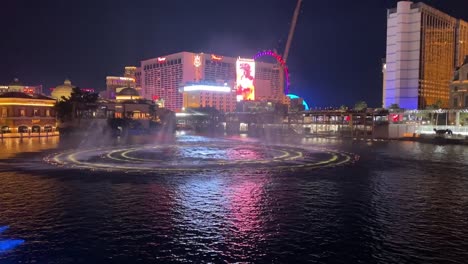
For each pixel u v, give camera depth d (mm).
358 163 44344
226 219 20656
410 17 172875
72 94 112312
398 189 28969
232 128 154375
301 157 50344
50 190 27859
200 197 25844
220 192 27500
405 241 17500
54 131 97312
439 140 80188
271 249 16438
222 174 35562
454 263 15102
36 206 23172
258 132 125250
